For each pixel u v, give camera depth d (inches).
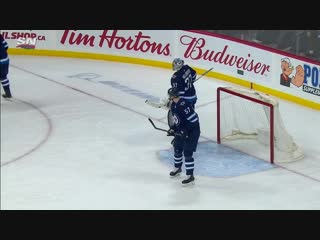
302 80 1820.9
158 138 1567.4
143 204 1179.3
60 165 1390.3
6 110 1784.0
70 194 1233.4
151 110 1795.0
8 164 1395.2
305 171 1348.4
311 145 1514.5
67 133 1600.6
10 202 1190.3
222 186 1270.9
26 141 1540.4
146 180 1307.8
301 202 1182.9
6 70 1857.8
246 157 1433.3
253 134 1539.1
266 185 1273.4
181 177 1321.4
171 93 1243.2
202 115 1750.7
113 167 1379.2
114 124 1673.2
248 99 1448.1
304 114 1760.6
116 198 1211.9
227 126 1547.7
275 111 1414.9
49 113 1760.6
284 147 1419.8
